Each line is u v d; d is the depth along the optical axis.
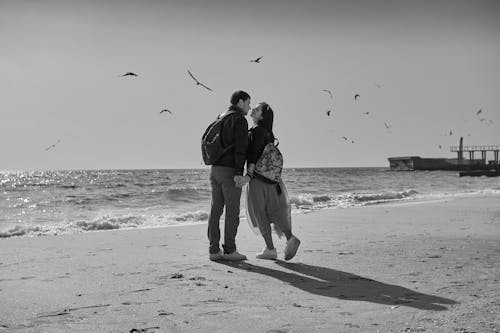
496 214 12.86
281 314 3.72
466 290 4.54
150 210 18.25
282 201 6.31
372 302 4.11
